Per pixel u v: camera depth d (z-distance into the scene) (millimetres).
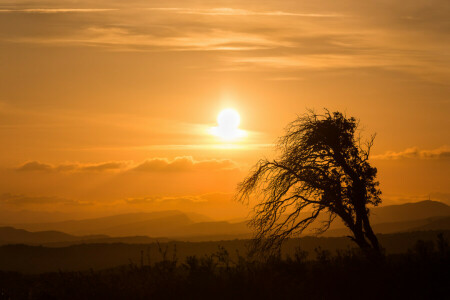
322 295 19656
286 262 22703
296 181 35125
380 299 19219
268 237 35406
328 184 34344
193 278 20500
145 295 19984
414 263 20906
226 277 21297
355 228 34750
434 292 19219
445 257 20781
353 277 20328
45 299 20875
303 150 35406
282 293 19781
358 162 35156
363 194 34562
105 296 20172
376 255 21734
